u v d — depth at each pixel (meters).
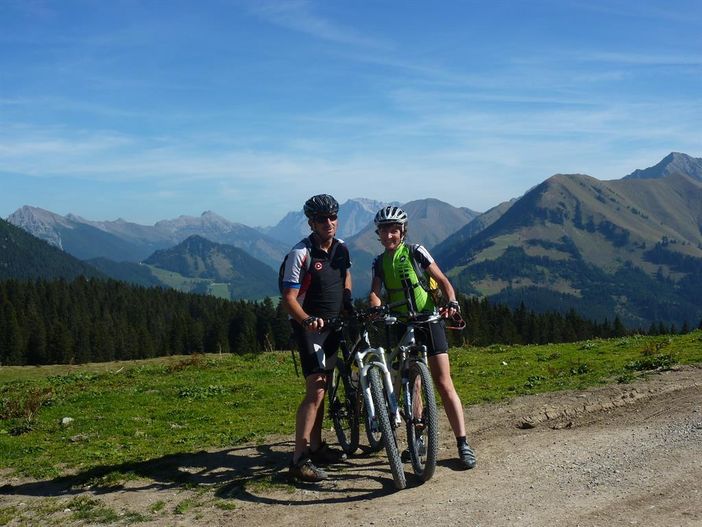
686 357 13.33
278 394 14.56
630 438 6.56
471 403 10.41
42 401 14.88
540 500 5.03
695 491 4.83
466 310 108.00
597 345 20.06
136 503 6.14
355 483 6.02
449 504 5.13
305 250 6.39
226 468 7.18
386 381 6.04
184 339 133.38
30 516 6.12
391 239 6.44
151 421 12.16
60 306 159.88
